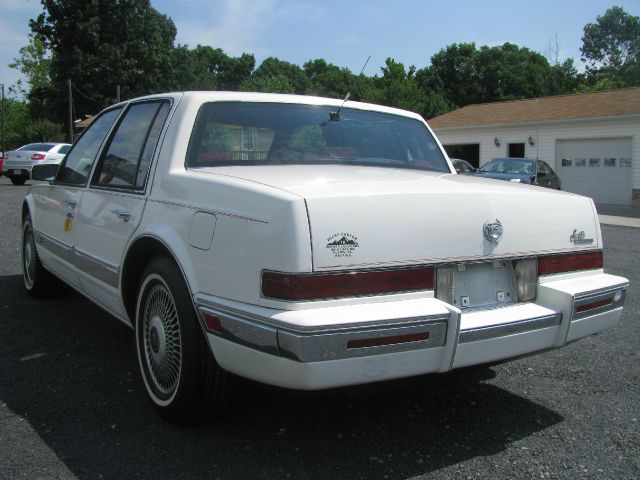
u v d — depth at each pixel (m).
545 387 3.89
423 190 2.88
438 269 2.85
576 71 52.81
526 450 3.05
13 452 2.90
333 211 2.59
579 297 3.10
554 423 3.37
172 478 2.71
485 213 2.99
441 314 2.65
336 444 3.06
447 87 48.50
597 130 20.31
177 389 3.06
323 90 55.22
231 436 3.12
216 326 2.76
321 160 3.78
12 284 6.37
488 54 47.16
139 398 3.55
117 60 48.62
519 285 3.16
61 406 3.42
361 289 2.62
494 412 3.50
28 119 61.03
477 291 3.01
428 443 3.10
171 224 3.15
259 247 2.61
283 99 3.93
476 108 26.34
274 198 2.62
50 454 2.89
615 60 62.31
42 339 4.59
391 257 2.70
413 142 4.39
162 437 3.08
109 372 3.95
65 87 48.72
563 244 3.30
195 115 3.51
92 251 4.05
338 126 4.03
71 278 4.58
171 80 53.03
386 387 2.80
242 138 3.62
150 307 3.39
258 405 3.50
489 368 4.21
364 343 2.51
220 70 82.56
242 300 2.67
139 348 3.46
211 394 3.02
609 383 3.97
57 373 3.92
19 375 3.87
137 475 2.72
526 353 3.01
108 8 49.28
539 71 47.66
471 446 3.08
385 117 4.35
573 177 21.23
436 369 2.70
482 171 16.11
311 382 2.46
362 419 3.36
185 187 3.14
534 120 21.66
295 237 2.51
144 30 50.88
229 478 2.71
